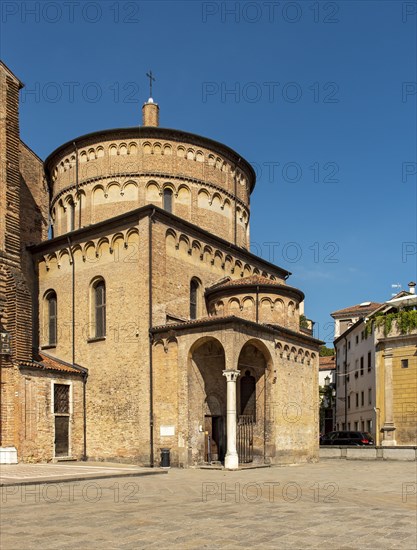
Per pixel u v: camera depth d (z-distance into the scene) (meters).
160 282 37.75
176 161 44.91
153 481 26.58
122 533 13.91
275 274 51.06
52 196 48.50
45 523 15.12
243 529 14.55
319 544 12.95
